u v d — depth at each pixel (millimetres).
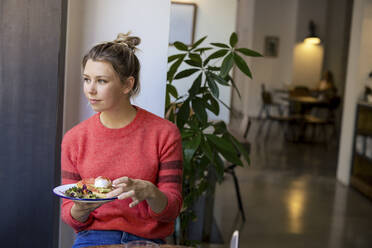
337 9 10766
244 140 3570
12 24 1604
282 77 11062
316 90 9961
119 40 1373
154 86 1856
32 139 1649
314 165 6301
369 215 4066
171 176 1359
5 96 1634
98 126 1376
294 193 4746
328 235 3498
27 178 1663
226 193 4594
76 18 1798
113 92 1292
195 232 3146
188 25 3385
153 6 1821
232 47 2016
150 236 1354
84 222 1330
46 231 1684
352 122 5086
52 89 1630
